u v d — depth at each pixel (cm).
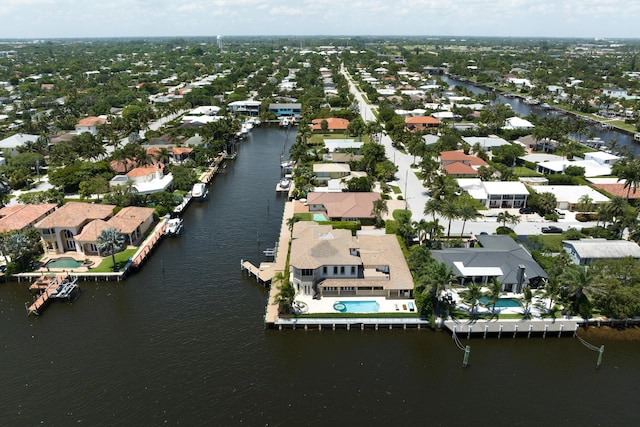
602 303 8188
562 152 17312
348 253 9069
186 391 6731
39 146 17450
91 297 9106
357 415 6388
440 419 6353
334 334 8062
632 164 15012
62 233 10569
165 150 16138
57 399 6569
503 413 6462
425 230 10169
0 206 13150
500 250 9550
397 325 8175
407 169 16550
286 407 6500
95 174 14825
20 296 9194
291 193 14312
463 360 7425
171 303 8894
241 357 7456
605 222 11775
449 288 8844
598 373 7231
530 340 7956
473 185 13650
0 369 7131
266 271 9725
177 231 11819
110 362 7288
